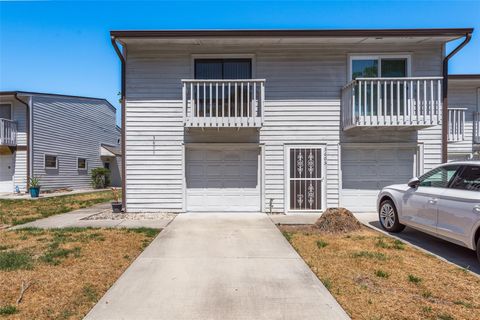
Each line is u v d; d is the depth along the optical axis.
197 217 8.42
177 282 4.01
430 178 5.82
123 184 9.09
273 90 9.14
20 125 17.00
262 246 5.63
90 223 7.70
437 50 9.11
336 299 3.54
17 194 16.34
